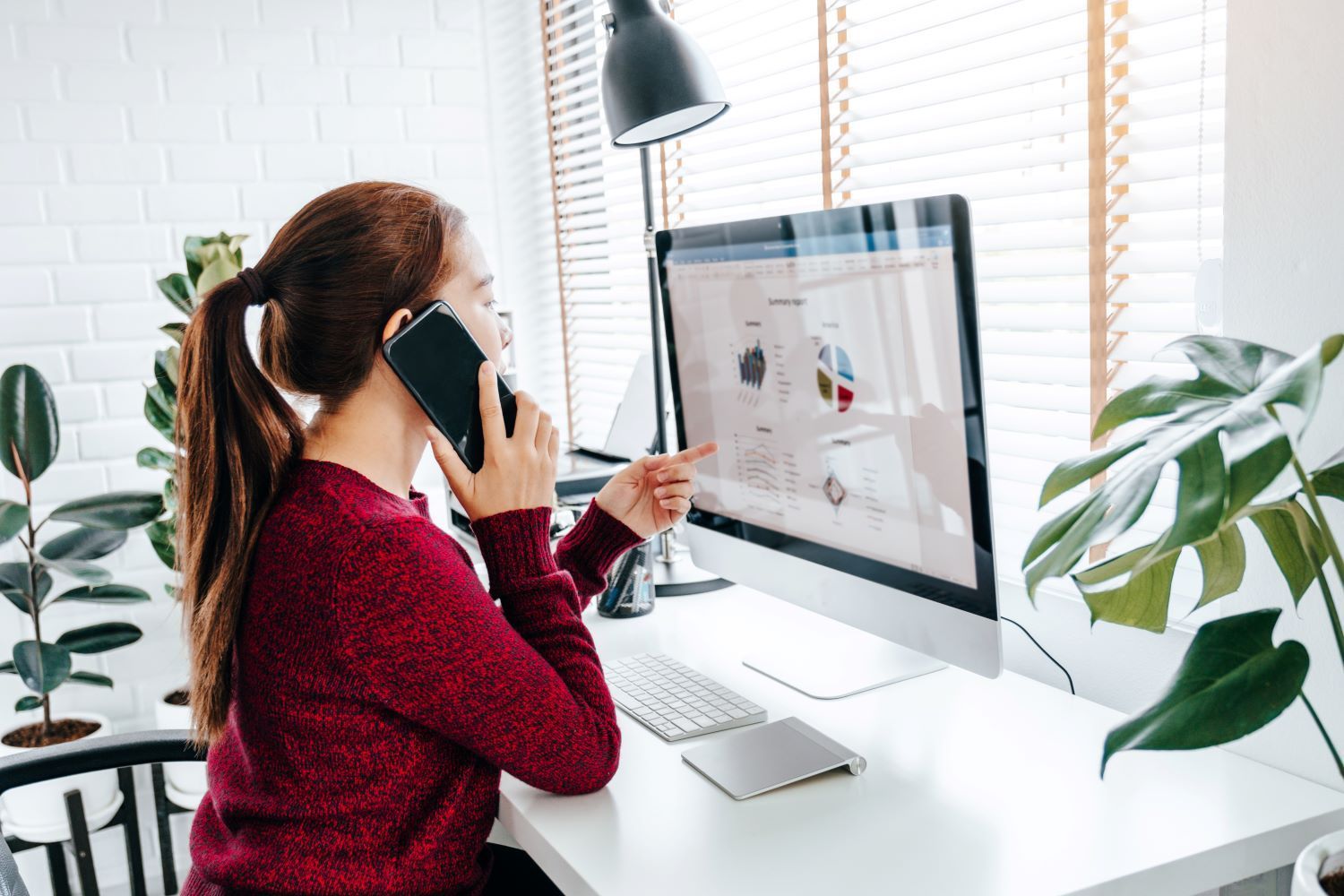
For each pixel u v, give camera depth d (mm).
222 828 1050
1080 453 1315
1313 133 917
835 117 1677
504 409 1106
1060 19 1302
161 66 2297
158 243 2328
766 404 1326
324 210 1007
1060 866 844
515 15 2617
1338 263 910
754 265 1284
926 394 1089
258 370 992
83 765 1255
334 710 919
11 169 2207
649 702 1205
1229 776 988
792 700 1213
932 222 1034
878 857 873
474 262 1083
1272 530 787
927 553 1134
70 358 2283
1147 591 803
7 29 2178
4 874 1001
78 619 2334
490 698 918
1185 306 1219
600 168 2424
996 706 1170
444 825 960
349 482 964
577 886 872
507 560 1045
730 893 830
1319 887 673
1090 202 1263
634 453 1918
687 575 1695
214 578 977
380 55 2484
